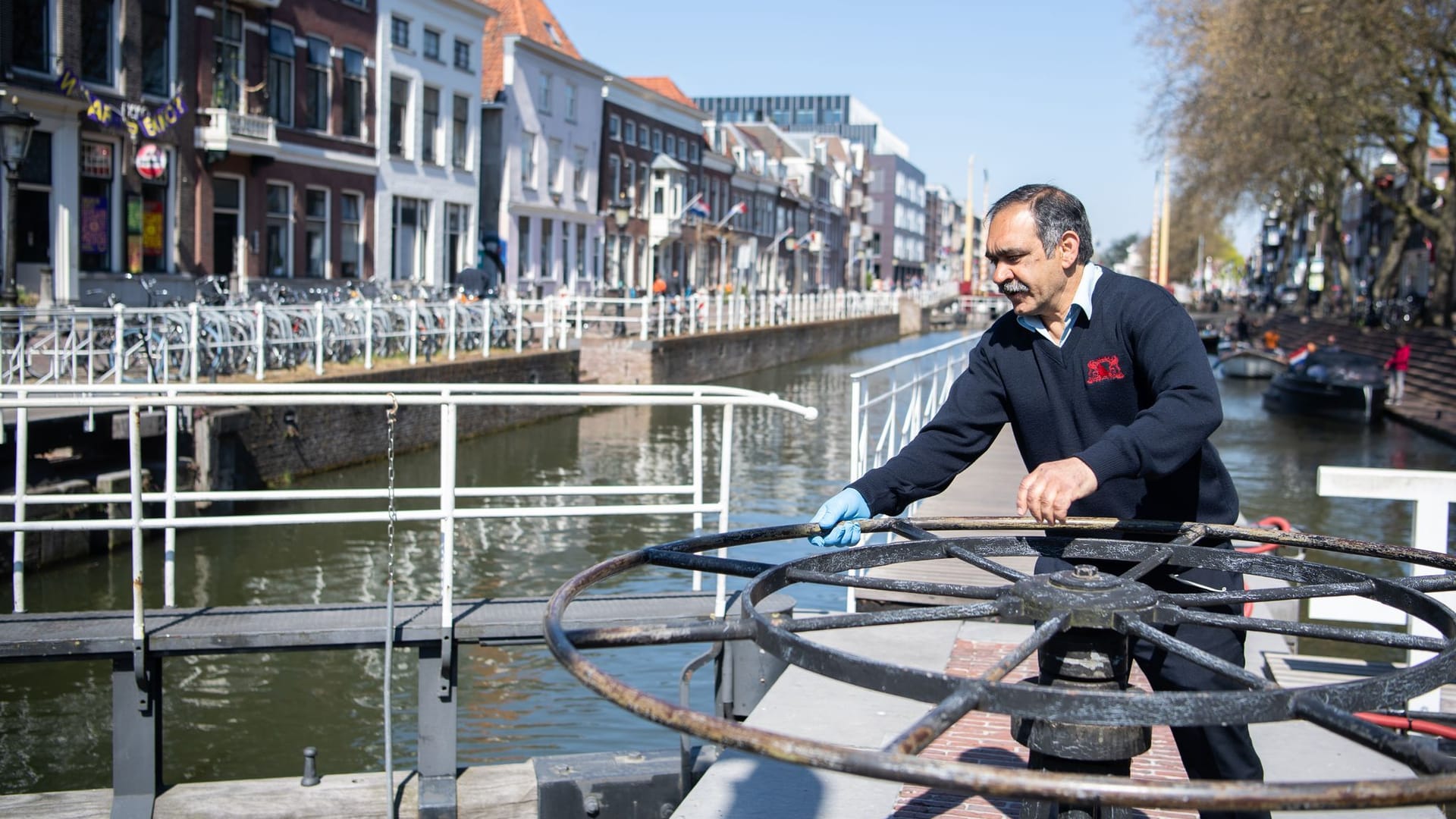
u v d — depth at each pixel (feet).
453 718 15.99
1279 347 165.78
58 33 62.59
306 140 85.30
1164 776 12.69
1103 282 9.07
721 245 189.26
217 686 26.78
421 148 101.30
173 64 71.77
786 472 58.23
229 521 16.46
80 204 65.00
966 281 259.80
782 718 14.53
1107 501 9.77
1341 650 27.76
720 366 110.42
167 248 72.38
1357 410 89.35
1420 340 119.65
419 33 99.71
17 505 16.75
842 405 90.07
